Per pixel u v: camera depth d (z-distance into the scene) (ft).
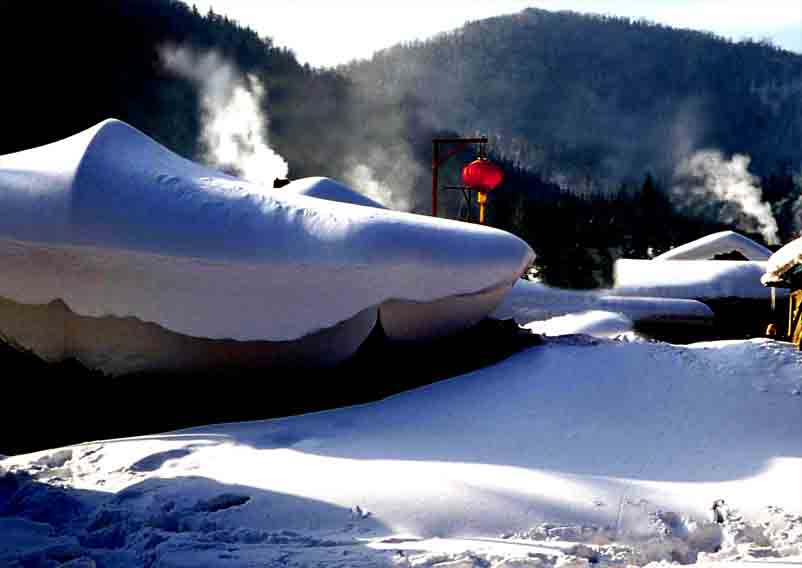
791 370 40.19
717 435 34.04
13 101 261.85
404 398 38.91
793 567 20.63
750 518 24.97
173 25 368.68
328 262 39.22
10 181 41.42
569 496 25.89
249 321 39.93
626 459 31.01
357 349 41.37
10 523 23.47
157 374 41.70
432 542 22.40
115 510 24.44
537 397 37.47
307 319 39.83
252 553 20.89
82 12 312.50
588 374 39.63
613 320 83.61
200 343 40.68
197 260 39.34
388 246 39.68
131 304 40.24
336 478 27.30
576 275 195.52
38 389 41.63
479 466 29.07
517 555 20.66
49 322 41.47
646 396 37.73
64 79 285.84
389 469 28.30
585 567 20.30
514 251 43.04
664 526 24.40
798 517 24.79
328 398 40.86
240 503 25.73
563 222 205.77
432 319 42.42
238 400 41.09
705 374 39.86
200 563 19.98
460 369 42.29
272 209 41.06
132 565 20.53
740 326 101.35
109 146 43.65
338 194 66.23
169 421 39.88
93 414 40.55
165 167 43.78
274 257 39.40
